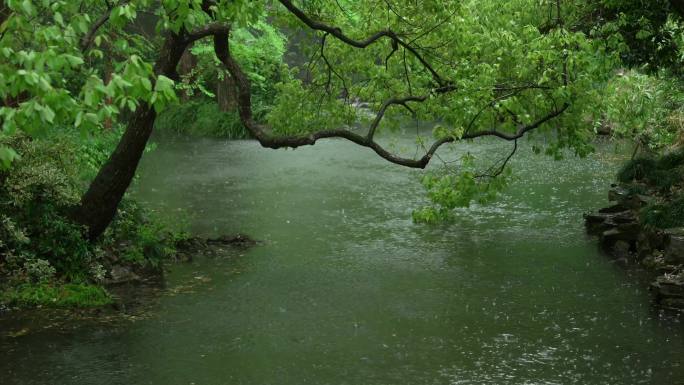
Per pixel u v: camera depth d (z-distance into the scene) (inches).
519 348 398.3
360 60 547.8
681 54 552.1
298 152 1118.4
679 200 564.1
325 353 391.2
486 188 488.7
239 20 329.4
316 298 478.0
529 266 545.0
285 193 813.9
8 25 220.2
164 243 565.3
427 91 521.0
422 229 653.9
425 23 503.5
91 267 491.2
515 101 459.5
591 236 625.3
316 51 553.9
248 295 482.9
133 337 408.2
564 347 399.5
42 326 418.9
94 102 203.9
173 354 386.6
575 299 475.2
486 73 469.1
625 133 842.2
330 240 618.8
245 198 787.4
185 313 447.8
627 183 669.9
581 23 575.8
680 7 419.8
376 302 470.9
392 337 414.0
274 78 1455.5
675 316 445.1
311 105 565.3
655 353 390.3
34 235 482.0
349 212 720.3
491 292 489.7
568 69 459.8
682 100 762.8
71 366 367.6
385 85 546.6
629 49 486.0
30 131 205.8
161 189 834.2
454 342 406.9
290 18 531.2
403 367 373.4
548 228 653.3
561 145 498.0
